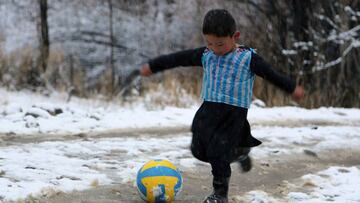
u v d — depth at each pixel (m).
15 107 29.61
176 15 55.56
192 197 15.49
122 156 20.52
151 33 55.72
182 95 42.50
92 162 19.06
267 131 27.61
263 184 17.52
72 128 26.50
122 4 55.94
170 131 26.95
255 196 15.83
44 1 47.16
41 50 45.81
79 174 17.16
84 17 54.22
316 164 20.98
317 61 46.03
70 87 43.53
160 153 21.34
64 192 15.10
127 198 14.95
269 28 49.25
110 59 53.12
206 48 14.10
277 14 49.31
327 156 22.66
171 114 31.56
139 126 28.02
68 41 52.50
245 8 50.34
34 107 29.39
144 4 56.41
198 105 39.56
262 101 42.75
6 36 48.56
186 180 17.47
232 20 13.44
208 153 13.66
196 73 48.31
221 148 13.56
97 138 24.22
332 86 45.59
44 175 16.66
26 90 42.75
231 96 13.68
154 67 14.15
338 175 18.81
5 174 16.53
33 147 21.31
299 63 47.19
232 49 13.79
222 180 13.80
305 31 48.41
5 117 27.84
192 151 14.12
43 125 26.53
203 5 53.69
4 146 21.48
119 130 26.66
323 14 48.19
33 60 44.88
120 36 54.81
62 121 27.78
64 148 21.31
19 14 51.19
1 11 51.25
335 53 47.12
